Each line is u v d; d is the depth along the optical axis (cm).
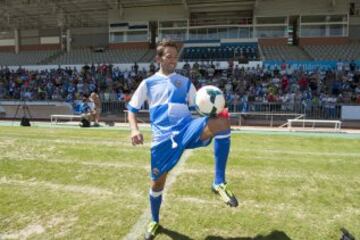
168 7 3334
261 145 941
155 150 338
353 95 1970
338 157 762
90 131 1245
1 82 2675
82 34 4003
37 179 557
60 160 686
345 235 335
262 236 356
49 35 4056
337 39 3103
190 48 3180
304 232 364
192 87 354
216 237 354
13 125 1628
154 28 3500
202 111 334
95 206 437
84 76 2617
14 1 3106
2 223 387
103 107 1991
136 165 646
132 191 496
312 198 468
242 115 1766
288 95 1955
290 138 1109
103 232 367
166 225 381
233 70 2434
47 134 1119
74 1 3133
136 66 2656
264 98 1947
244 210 422
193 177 557
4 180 551
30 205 439
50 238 354
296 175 584
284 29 3155
